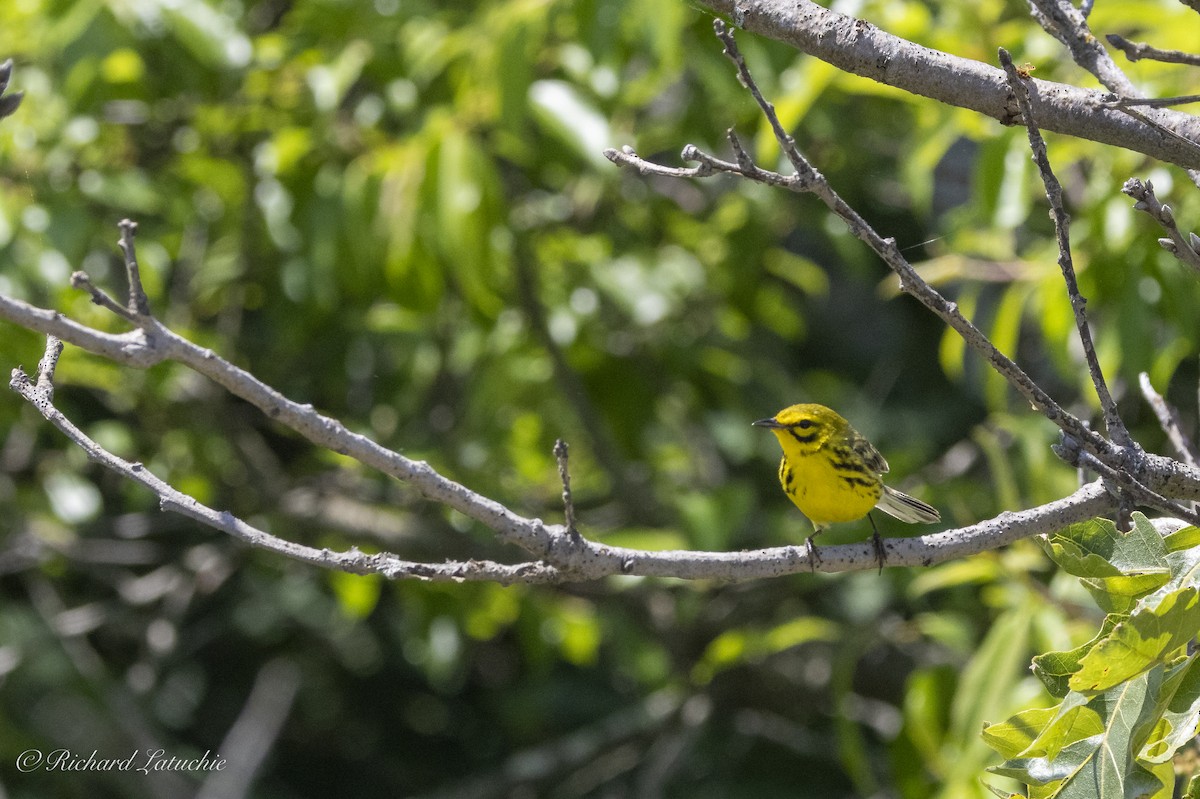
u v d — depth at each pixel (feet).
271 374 47.52
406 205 33.37
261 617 53.88
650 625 47.26
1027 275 32.91
